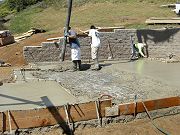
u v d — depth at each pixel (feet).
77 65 40.34
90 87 32.30
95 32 40.93
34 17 94.73
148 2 78.48
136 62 44.75
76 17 76.18
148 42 47.16
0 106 26.30
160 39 46.39
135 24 58.03
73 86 32.58
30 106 26.14
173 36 45.60
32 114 24.49
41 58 45.21
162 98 28.07
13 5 115.85
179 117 27.91
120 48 46.85
